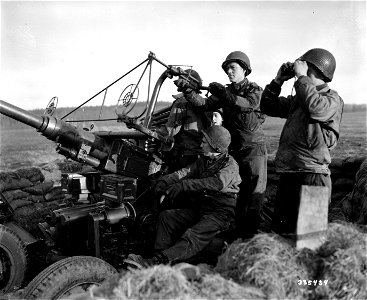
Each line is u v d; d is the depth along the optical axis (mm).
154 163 5016
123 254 4762
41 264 5488
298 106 3785
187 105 5199
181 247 4043
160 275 2367
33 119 4539
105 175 4766
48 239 5160
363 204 4789
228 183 4246
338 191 6223
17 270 5098
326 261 2705
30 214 6652
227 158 4367
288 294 2555
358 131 8766
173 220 4395
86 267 3699
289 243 2846
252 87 5051
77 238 4910
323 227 2926
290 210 3754
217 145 4340
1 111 4398
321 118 3469
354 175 6141
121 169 4785
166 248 4336
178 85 5000
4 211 6289
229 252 2803
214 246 4285
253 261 2584
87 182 5191
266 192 6551
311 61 3754
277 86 4117
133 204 4910
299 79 3580
